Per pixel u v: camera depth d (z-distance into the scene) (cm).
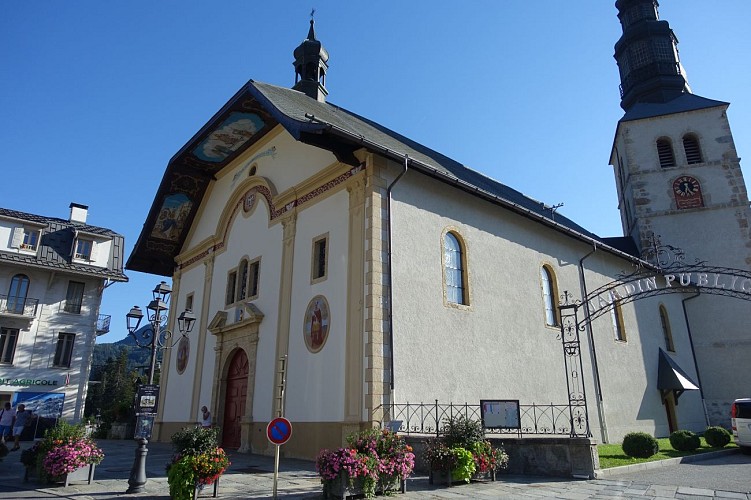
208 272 2217
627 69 3531
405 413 1334
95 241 3189
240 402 1828
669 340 2709
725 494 928
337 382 1397
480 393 1550
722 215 2991
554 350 1889
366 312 1362
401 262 1462
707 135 3142
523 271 1881
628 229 3416
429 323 1478
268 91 1730
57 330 2947
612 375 2158
